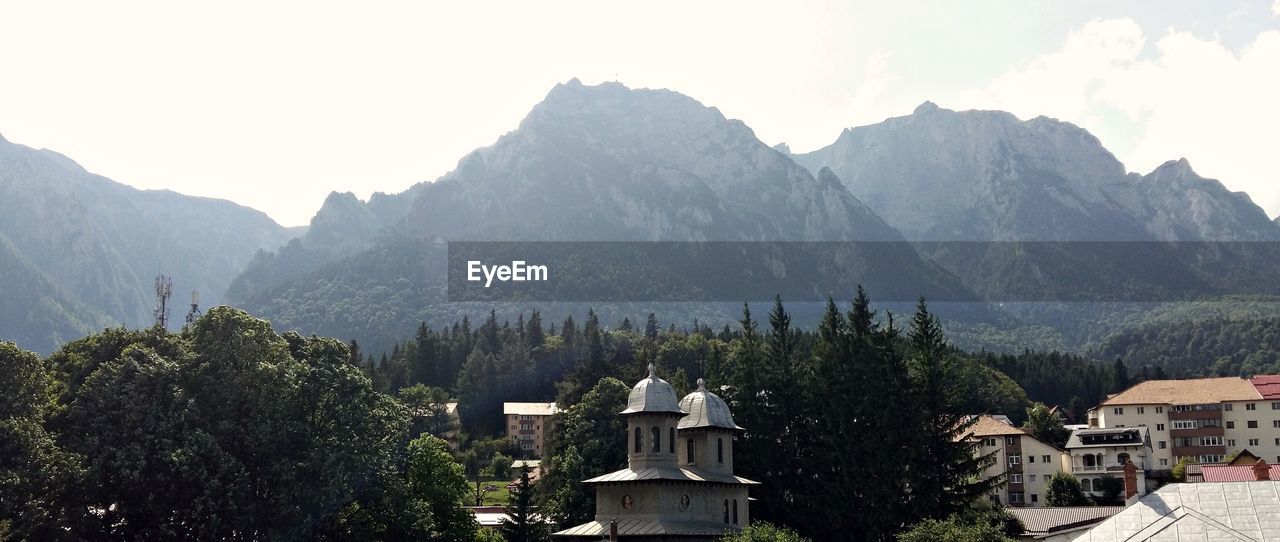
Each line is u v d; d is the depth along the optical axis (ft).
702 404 321.93
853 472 355.56
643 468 303.89
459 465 379.55
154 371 290.76
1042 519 371.15
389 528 324.60
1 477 242.78
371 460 311.88
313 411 309.42
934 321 374.84
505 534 359.25
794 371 389.39
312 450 296.30
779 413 380.78
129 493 276.41
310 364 322.75
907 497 352.90
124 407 282.56
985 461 360.89
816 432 370.32
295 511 286.87
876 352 368.27
